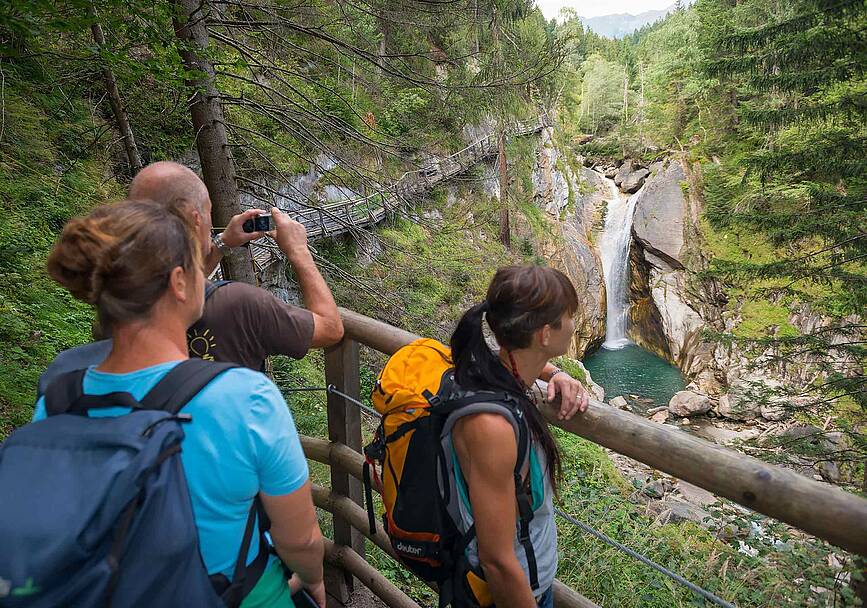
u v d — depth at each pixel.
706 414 19.17
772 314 21.67
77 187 9.04
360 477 2.21
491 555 1.17
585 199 34.81
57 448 0.86
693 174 28.16
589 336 28.23
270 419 0.99
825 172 7.86
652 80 41.94
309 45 6.69
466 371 1.20
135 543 0.80
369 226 7.31
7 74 5.91
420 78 6.84
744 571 3.30
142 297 0.95
